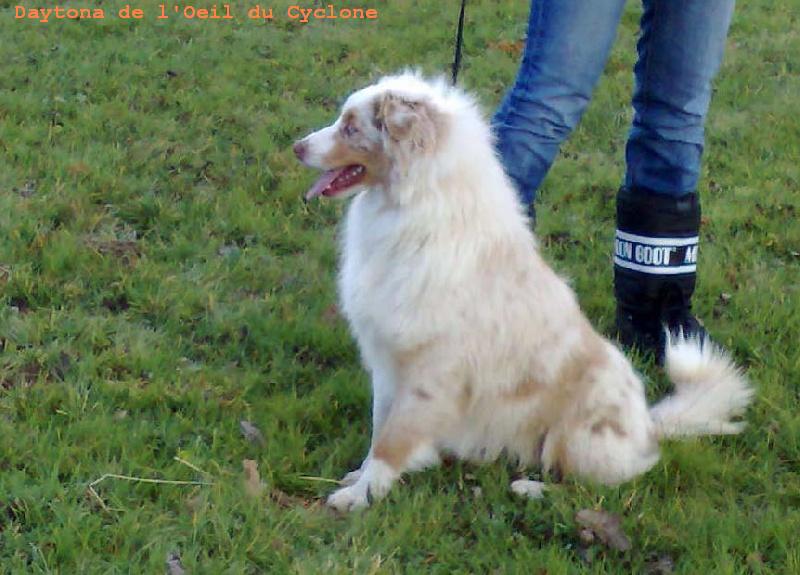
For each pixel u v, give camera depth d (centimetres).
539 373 315
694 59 349
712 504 317
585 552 304
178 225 407
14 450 311
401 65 565
